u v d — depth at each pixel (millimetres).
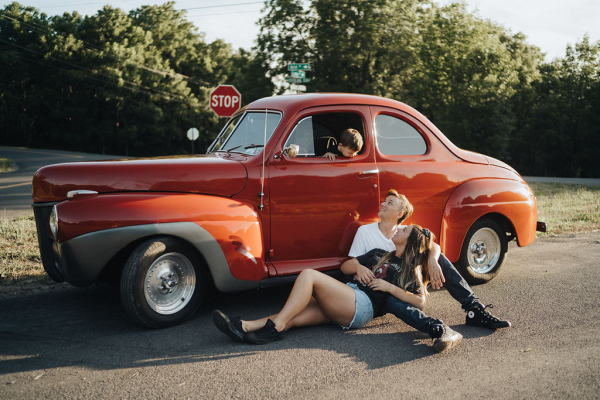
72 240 3623
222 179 4062
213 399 2793
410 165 4676
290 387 2930
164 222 3715
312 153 4449
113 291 4863
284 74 30469
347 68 30625
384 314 3945
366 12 29734
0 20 60250
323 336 3766
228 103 20688
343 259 4438
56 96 61344
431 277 3873
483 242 5125
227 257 3904
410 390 2879
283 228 4238
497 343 3596
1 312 4242
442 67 32656
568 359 3283
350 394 2838
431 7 32906
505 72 35469
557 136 49219
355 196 4426
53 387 2922
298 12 30219
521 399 2760
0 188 14688
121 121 62750
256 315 4258
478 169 5070
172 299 3904
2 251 6156
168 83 62938
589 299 4574
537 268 5727
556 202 11016
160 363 3262
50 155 37875
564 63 52938
